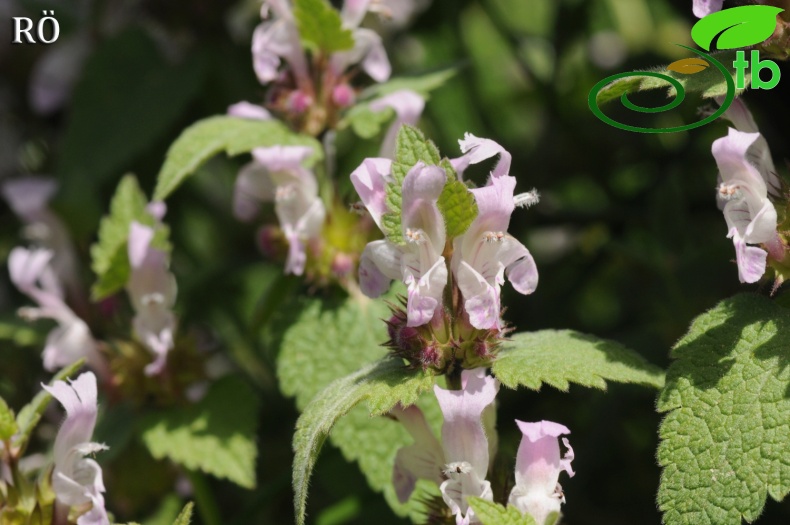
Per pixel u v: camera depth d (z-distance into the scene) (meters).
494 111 0.75
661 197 0.60
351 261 0.53
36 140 0.72
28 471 0.51
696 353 0.46
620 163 0.66
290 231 0.52
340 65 0.53
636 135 0.65
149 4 0.65
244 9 0.66
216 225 0.70
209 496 0.53
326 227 0.53
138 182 0.66
